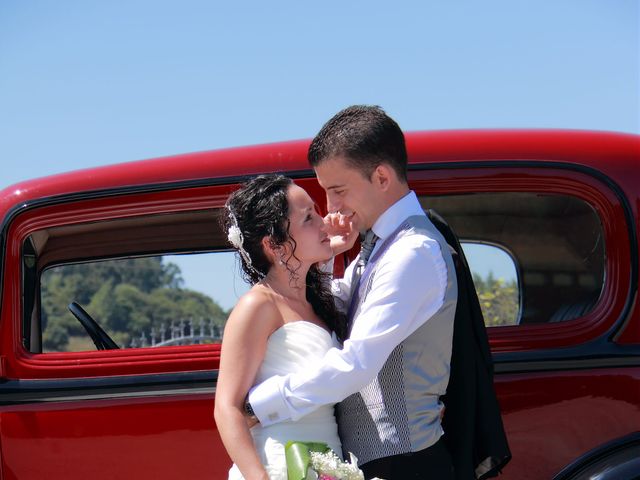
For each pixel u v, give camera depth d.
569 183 2.99
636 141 3.09
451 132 3.12
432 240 2.35
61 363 2.96
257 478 2.17
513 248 3.65
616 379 2.83
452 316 2.38
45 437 2.92
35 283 3.23
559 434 2.83
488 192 3.05
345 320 2.58
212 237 3.38
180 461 2.88
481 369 2.46
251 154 3.09
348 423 2.43
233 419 2.24
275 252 2.41
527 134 3.10
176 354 2.95
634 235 2.91
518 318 3.70
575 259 3.38
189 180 3.05
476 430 2.45
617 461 2.75
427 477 2.33
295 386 2.25
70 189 3.08
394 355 2.35
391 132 2.43
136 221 3.22
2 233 3.04
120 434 2.90
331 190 2.47
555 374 2.84
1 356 2.98
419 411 2.35
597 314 2.91
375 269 2.38
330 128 2.44
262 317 2.33
